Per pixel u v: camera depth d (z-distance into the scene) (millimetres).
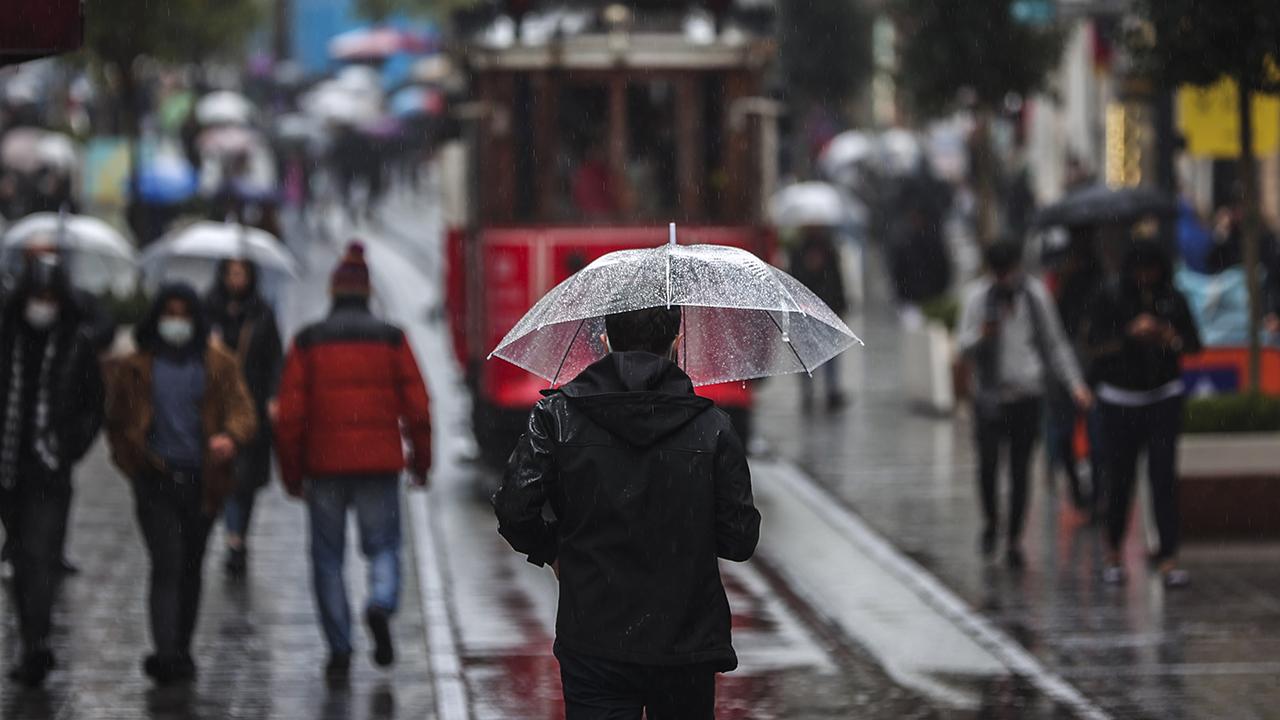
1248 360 44812
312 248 104500
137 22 66812
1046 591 33688
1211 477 36625
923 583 34406
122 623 31250
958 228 115312
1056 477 44406
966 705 26625
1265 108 47688
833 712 26391
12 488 26938
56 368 26875
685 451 17156
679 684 17156
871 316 85188
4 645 29891
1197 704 26453
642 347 17719
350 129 119250
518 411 43781
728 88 44156
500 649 29812
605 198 44125
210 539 38219
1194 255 64500
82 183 85438
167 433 27297
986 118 56844
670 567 17078
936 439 51719
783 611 32562
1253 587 33625
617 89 44000
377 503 28359
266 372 34906
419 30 154000
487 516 41094
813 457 48906
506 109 43938
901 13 57438
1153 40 37969
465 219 46844
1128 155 63406
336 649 28234
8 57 21344
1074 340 40906
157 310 27344
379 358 28281
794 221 76250
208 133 107562
